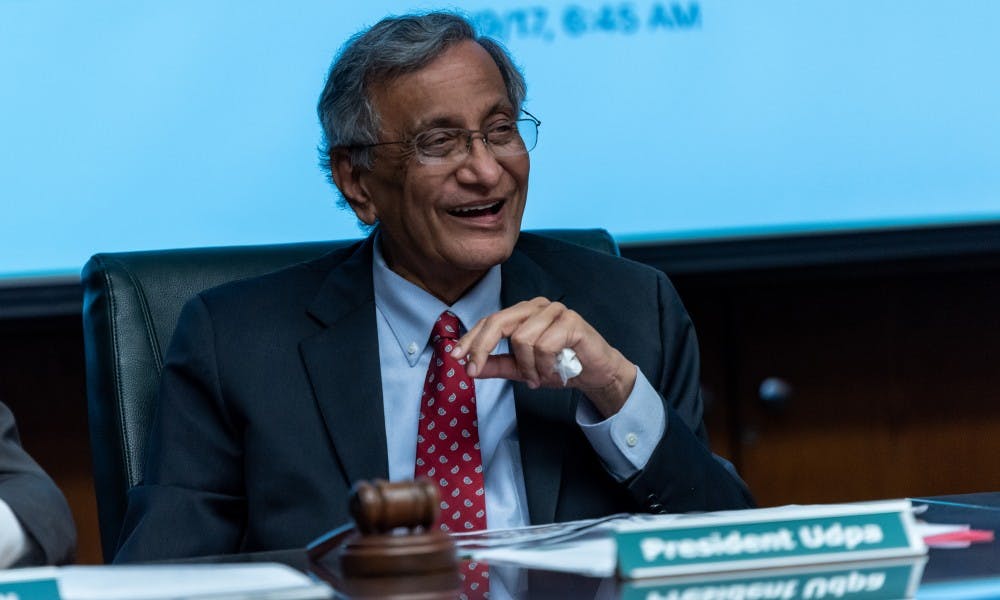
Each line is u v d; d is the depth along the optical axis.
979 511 3.69
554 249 5.31
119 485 5.00
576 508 4.61
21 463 4.37
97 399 5.09
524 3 7.39
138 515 4.70
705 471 4.57
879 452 8.58
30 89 6.95
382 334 4.91
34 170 6.97
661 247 7.57
